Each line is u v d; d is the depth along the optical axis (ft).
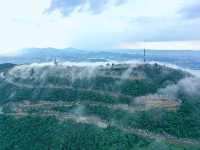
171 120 552.41
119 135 515.91
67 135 546.26
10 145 561.43
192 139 508.94
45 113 652.89
